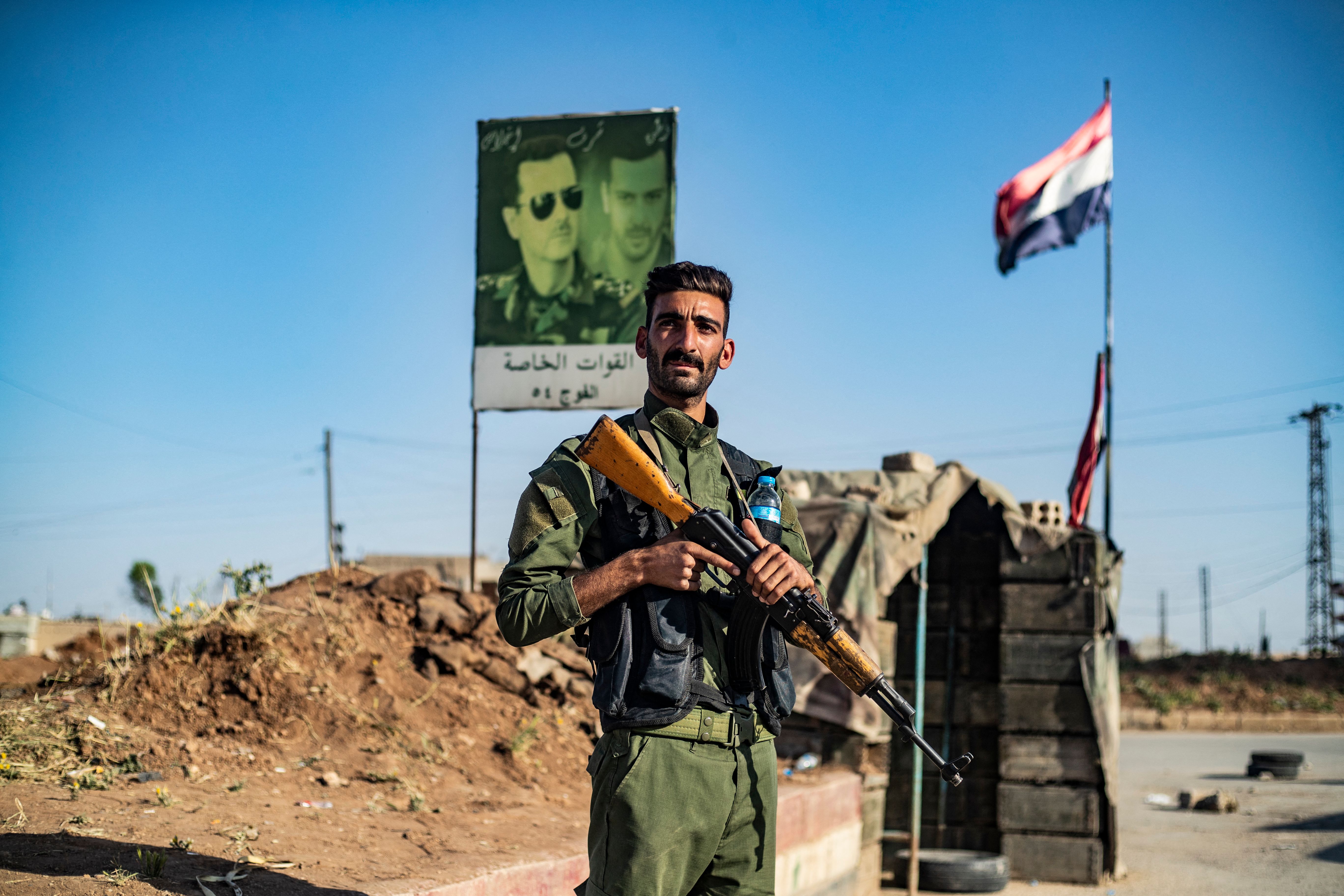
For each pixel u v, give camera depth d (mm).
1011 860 9086
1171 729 27422
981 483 9555
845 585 8320
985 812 9328
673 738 2307
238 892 2957
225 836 3645
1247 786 14750
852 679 2512
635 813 2268
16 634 15125
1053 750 9141
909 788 9297
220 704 5223
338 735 5234
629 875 2266
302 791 4555
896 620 9703
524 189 10148
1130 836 10688
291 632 5809
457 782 5191
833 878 7215
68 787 4031
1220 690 29516
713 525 2350
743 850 2453
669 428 2557
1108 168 13805
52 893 2734
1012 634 9352
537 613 2328
